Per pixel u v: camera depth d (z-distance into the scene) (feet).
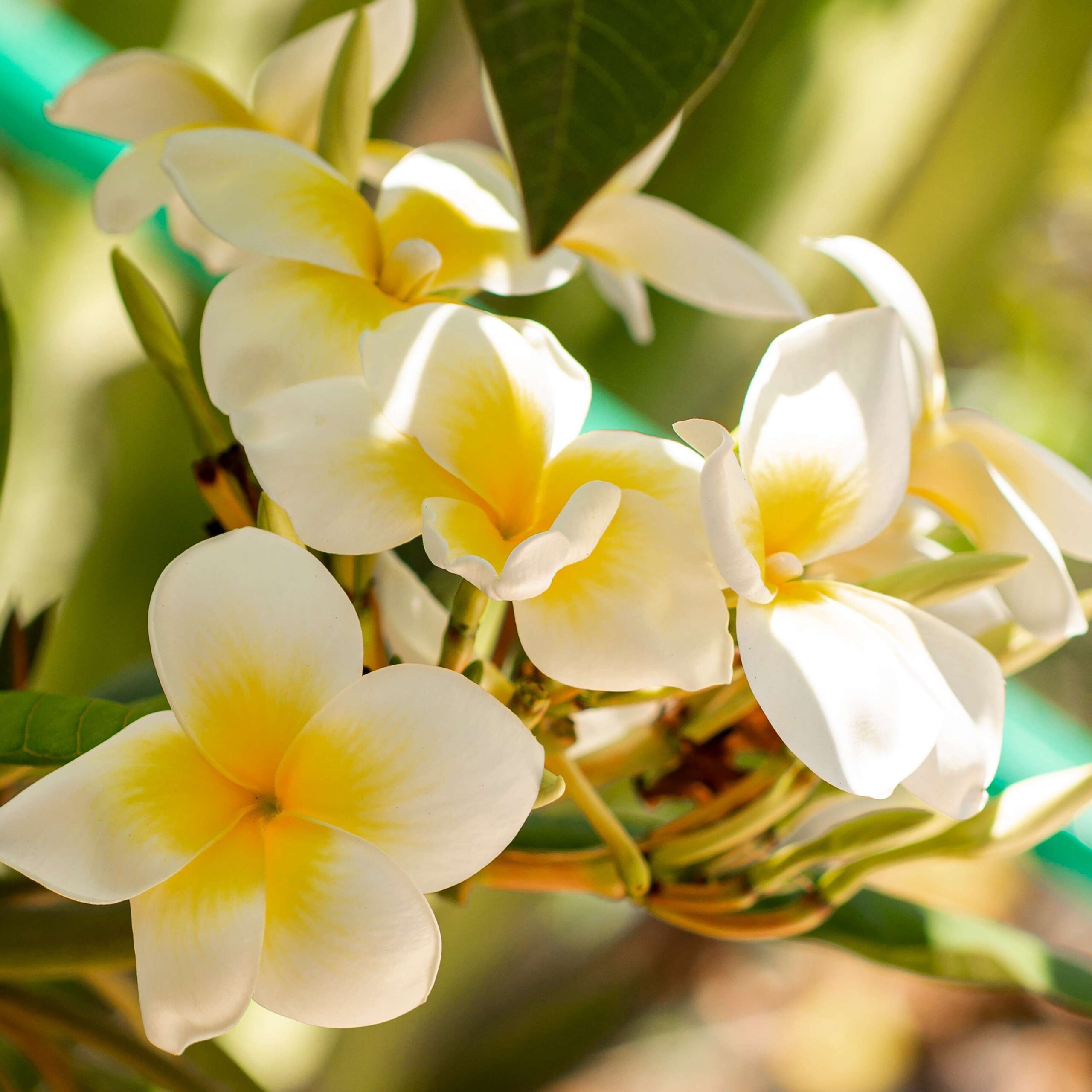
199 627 1.82
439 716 1.81
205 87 2.19
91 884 1.78
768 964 9.67
